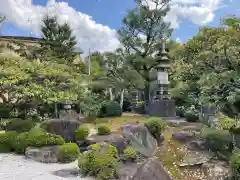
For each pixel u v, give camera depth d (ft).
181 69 29.30
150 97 49.88
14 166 20.56
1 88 30.63
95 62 67.77
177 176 19.44
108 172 18.08
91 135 27.58
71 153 22.06
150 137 23.85
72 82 34.50
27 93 29.68
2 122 28.94
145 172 17.15
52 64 36.50
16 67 31.78
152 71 52.24
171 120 35.99
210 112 30.73
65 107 35.68
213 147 21.26
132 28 54.03
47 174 18.74
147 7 54.44
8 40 53.62
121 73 51.21
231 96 20.99
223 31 25.52
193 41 28.86
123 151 21.07
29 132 24.95
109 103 42.09
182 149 23.02
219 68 23.12
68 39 66.23
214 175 18.84
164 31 53.88
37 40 64.95
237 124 19.94
